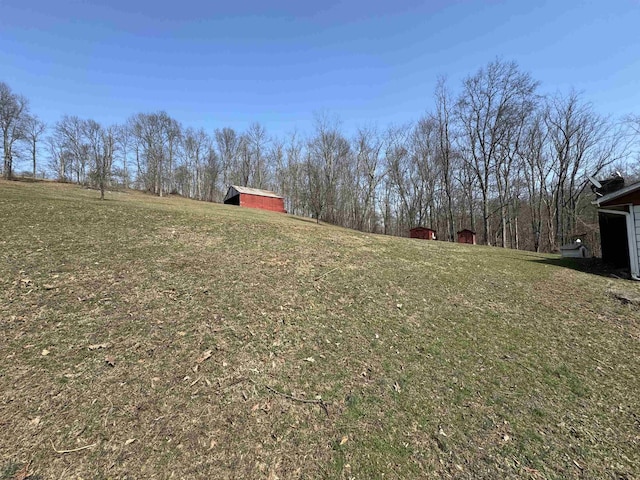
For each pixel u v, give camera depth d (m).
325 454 2.70
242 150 53.69
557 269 9.60
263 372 3.67
